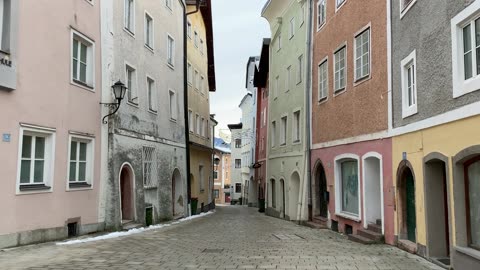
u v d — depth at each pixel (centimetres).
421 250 980
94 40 1435
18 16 1070
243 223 2070
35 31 1133
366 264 886
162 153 2123
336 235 1509
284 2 2603
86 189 1361
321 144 1864
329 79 1773
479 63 764
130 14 1789
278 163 2680
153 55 2047
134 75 1797
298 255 1002
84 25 1371
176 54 2469
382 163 1259
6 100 1033
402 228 1138
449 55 849
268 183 2983
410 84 1093
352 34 1529
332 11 1755
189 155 2775
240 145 6638
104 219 1464
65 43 1262
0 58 1009
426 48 962
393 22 1196
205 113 3538
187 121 2628
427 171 959
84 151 1387
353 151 1493
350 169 1573
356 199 1507
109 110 1506
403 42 1116
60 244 1127
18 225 1063
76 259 919
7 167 1030
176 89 2439
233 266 861
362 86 1423
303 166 2106
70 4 1293
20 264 850
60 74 1237
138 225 1681
